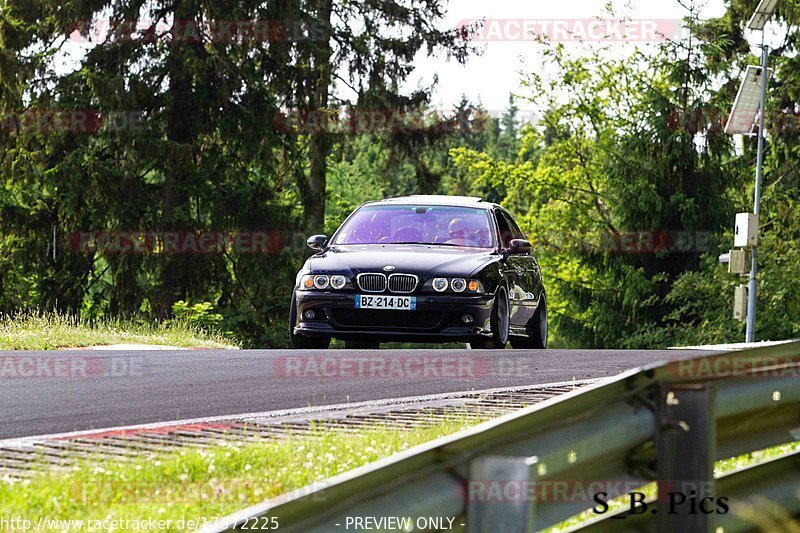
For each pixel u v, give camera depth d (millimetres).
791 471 14398
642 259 137500
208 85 115562
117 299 118000
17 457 20609
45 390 30625
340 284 42625
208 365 36906
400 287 42312
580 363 38125
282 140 121438
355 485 8891
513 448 10016
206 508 16875
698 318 137875
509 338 47344
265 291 121812
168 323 107875
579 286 142875
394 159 132125
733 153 136125
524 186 154000
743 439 13141
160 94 115750
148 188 117312
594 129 147875
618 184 136750
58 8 115500
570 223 150750
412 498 9344
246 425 24609
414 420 25875
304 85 121875
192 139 116562
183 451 21031
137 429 24016
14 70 116500
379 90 128375
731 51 141875
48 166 117875
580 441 10609
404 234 46062
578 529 11789
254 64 119500
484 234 46281
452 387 31953
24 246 119875
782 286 125688
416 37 129500
